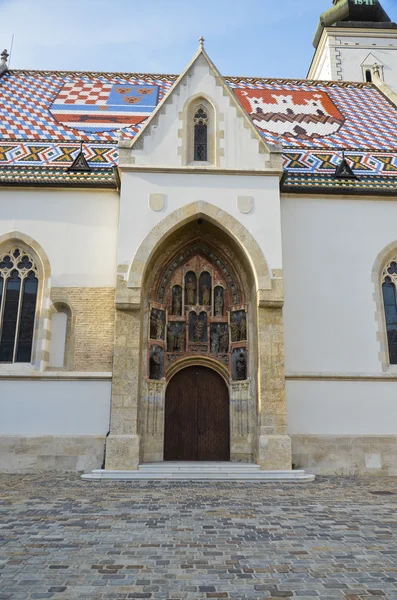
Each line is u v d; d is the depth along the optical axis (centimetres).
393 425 1902
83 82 2969
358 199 2142
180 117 2022
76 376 1836
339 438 1872
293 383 1914
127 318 1805
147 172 1939
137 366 1767
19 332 1942
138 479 1603
